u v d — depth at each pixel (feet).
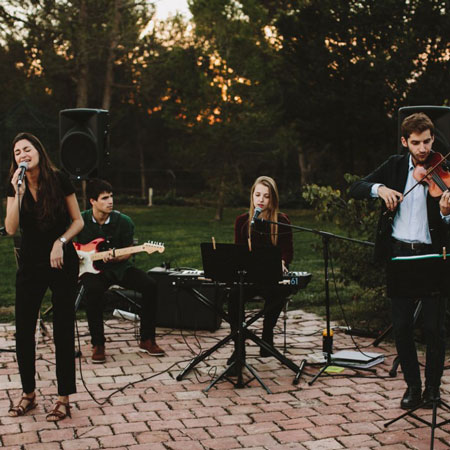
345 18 59.47
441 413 12.30
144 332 16.72
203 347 17.53
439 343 11.64
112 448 10.85
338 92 60.70
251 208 16.06
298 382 14.39
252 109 60.23
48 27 57.41
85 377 14.84
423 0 57.00
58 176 12.31
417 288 11.49
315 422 12.02
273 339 18.21
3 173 55.06
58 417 12.09
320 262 32.27
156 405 12.95
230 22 59.36
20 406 12.46
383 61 57.47
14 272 30.22
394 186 12.35
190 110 60.90
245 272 14.06
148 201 87.45
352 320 20.54
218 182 63.57
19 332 12.44
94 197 17.29
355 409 12.71
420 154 11.73
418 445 10.92
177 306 19.30
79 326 19.70
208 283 15.10
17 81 66.08
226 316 15.12
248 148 63.36
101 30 59.62
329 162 77.10
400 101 58.03
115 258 16.70
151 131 104.58
